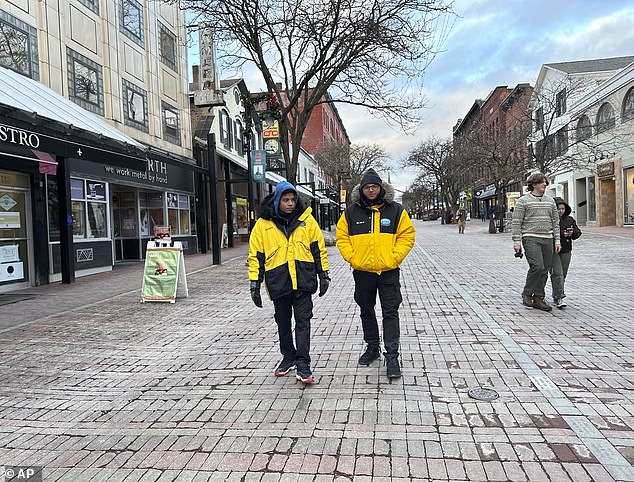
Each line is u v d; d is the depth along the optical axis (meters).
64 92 12.27
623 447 2.98
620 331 5.57
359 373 4.46
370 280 4.46
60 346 5.84
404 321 6.40
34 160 10.28
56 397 4.23
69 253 11.19
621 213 25.53
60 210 11.07
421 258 15.01
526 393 3.85
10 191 10.44
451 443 3.10
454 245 20.30
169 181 17.81
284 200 4.23
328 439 3.22
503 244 19.94
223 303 8.45
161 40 17.86
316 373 4.51
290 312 4.45
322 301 8.11
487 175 45.12
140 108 16.12
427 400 3.79
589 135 27.30
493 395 3.82
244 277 11.76
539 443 3.06
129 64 15.49
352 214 4.43
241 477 2.82
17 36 10.70
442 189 54.06
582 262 12.13
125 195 16.91
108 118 14.18
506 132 32.75
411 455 2.97
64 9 12.35
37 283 10.92
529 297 6.95
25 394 4.32
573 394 3.79
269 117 15.44
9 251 10.36
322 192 46.66
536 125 29.34
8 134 6.47
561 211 6.99
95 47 13.70
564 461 2.84
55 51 11.95
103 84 14.07
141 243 17.03
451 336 5.58
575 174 32.34
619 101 25.25
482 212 56.88
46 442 3.39
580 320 6.15
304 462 2.94
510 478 2.69
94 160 8.56
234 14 12.96
